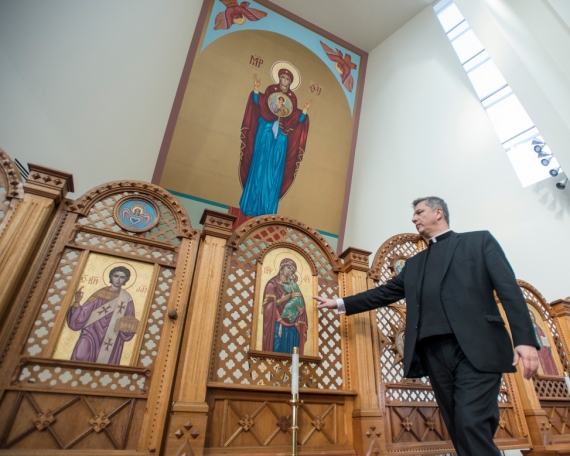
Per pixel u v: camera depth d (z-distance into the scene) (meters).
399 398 2.87
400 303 3.29
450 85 8.75
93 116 6.85
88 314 2.15
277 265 2.88
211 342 2.30
